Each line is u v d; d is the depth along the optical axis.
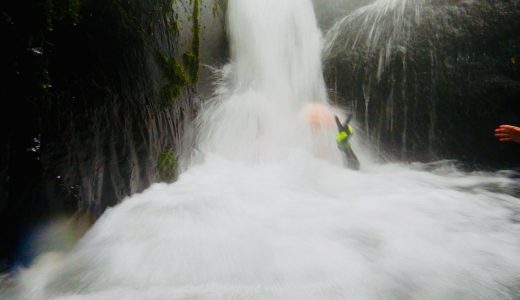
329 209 4.20
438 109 6.64
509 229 3.83
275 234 3.55
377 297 2.71
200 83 6.10
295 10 7.76
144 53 4.15
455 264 3.11
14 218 3.05
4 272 2.89
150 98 4.34
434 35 6.70
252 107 6.68
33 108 3.04
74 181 3.43
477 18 6.61
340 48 7.28
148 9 4.28
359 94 6.96
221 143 6.17
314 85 7.22
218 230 3.55
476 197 4.86
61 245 3.29
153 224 3.60
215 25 6.70
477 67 6.50
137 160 4.21
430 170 6.46
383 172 6.18
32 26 2.91
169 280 2.92
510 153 6.39
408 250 3.32
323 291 2.76
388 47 6.85
